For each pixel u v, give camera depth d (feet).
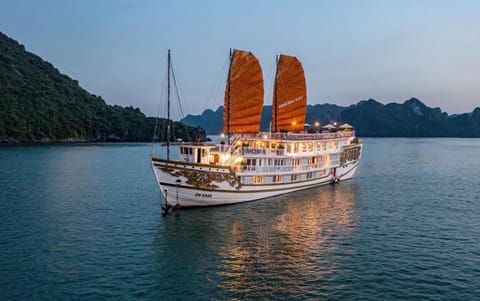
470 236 84.33
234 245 75.97
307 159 136.26
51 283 57.82
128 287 56.70
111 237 80.64
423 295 55.21
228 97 111.86
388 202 122.01
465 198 131.44
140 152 365.20
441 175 201.26
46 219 96.22
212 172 100.78
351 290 56.54
